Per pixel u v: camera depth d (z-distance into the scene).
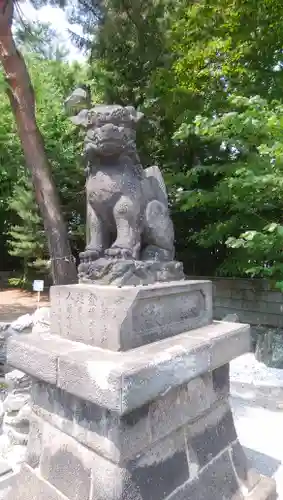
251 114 4.16
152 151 8.81
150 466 1.71
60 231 7.59
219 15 6.77
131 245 2.14
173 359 1.71
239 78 6.51
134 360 1.61
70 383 1.65
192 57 6.95
